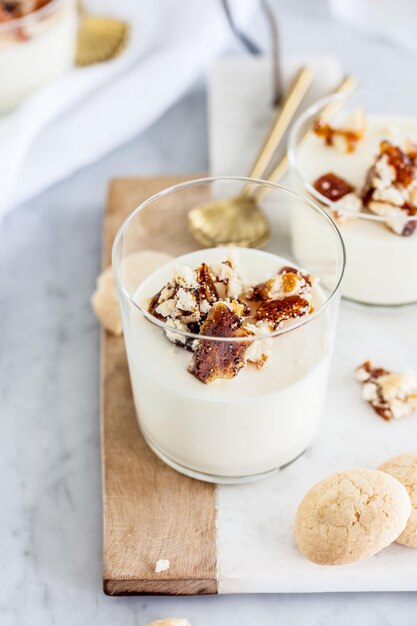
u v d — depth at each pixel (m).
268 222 0.67
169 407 0.56
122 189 0.72
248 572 0.55
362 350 0.64
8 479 0.60
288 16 0.86
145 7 0.81
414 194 0.64
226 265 0.57
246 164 0.74
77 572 0.57
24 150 0.72
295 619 0.55
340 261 0.57
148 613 0.56
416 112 0.71
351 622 0.55
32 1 0.75
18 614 0.56
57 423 0.62
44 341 0.66
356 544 0.54
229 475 0.58
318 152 0.68
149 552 0.56
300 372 0.55
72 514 0.59
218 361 0.54
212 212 0.67
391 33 0.83
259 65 0.80
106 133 0.76
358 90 0.70
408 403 0.61
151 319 0.54
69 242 0.71
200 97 0.81
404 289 0.65
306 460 0.59
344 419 0.61
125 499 0.58
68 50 0.78
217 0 0.80
